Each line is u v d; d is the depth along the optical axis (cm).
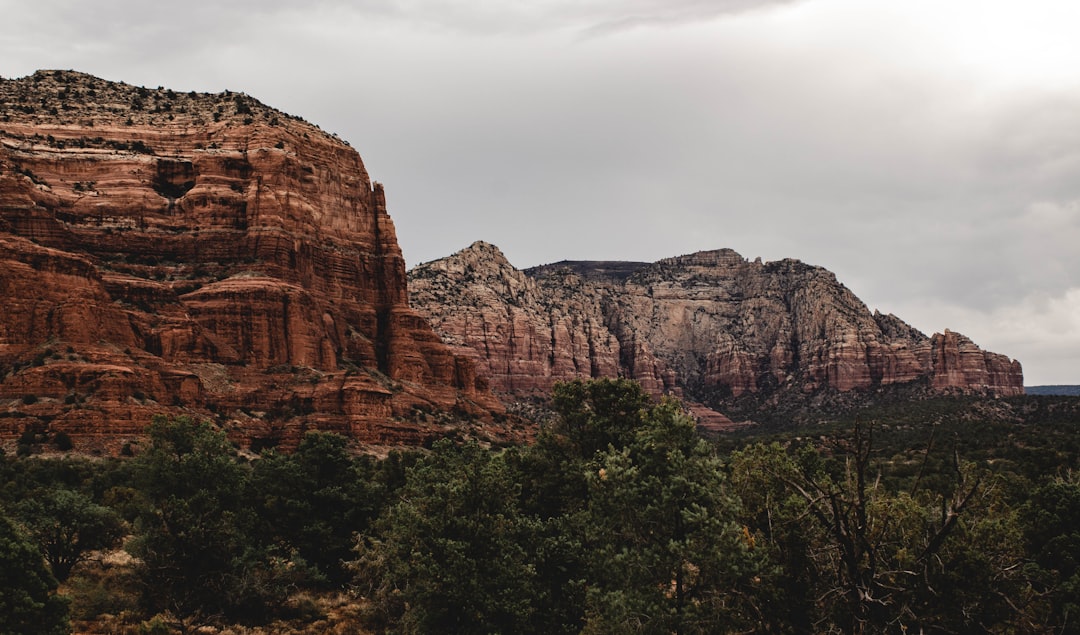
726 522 3747
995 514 4419
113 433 8544
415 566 4203
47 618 3509
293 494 5988
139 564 5172
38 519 4966
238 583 4869
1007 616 3269
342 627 4872
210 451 5569
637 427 5091
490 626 4009
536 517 4569
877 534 3303
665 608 3612
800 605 3306
